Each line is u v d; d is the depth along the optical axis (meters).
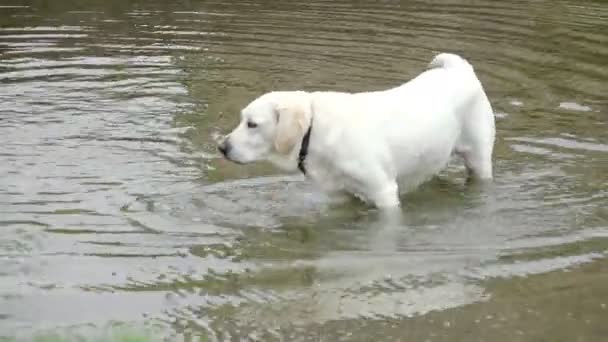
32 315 5.75
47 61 8.09
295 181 6.63
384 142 6.29
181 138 7.05
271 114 6.27
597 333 5.66
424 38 8.56
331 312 5.77
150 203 6.44
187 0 10.16
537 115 7.31
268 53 8.26
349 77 7.81
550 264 6.02
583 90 7.65
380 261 6.06
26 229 6.23
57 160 6.79
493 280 5.93
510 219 6.31
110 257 6.07
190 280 5.95
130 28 8.82
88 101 7.47
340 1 10.08
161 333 5.67
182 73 7.91
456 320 5.73
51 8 9.71
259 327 5.70
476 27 8.82
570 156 6.85
